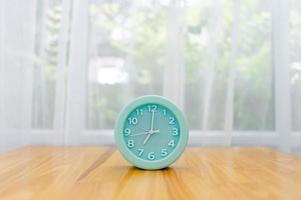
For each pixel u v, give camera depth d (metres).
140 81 0.91
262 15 0.92
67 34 0.89
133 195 0.36
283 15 0.91
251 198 0.35
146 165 0.52
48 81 0.90
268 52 0.92
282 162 0.60
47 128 0.89
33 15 0.89
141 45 0.91
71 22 0.89
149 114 0.55
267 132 0.92
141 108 0.55
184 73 0.90
